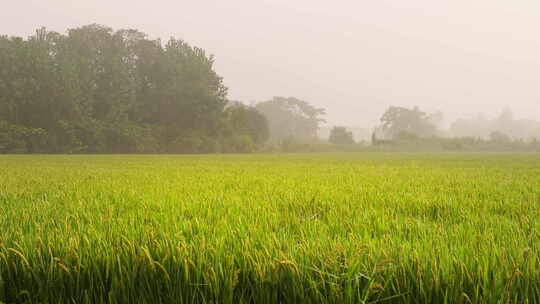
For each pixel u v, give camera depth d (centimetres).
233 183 613
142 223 247
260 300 135
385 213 314
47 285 143
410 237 208
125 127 4638
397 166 1366
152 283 142
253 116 6662
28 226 237
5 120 3750
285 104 13000
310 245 175
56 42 4647
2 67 3781
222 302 135
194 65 5450
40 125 4000
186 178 720
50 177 723
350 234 205
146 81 5362
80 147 4172
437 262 143
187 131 5434
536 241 189
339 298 126
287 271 137
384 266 138
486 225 245
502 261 143
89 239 186
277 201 384
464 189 513
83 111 4281
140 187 532
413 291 132
